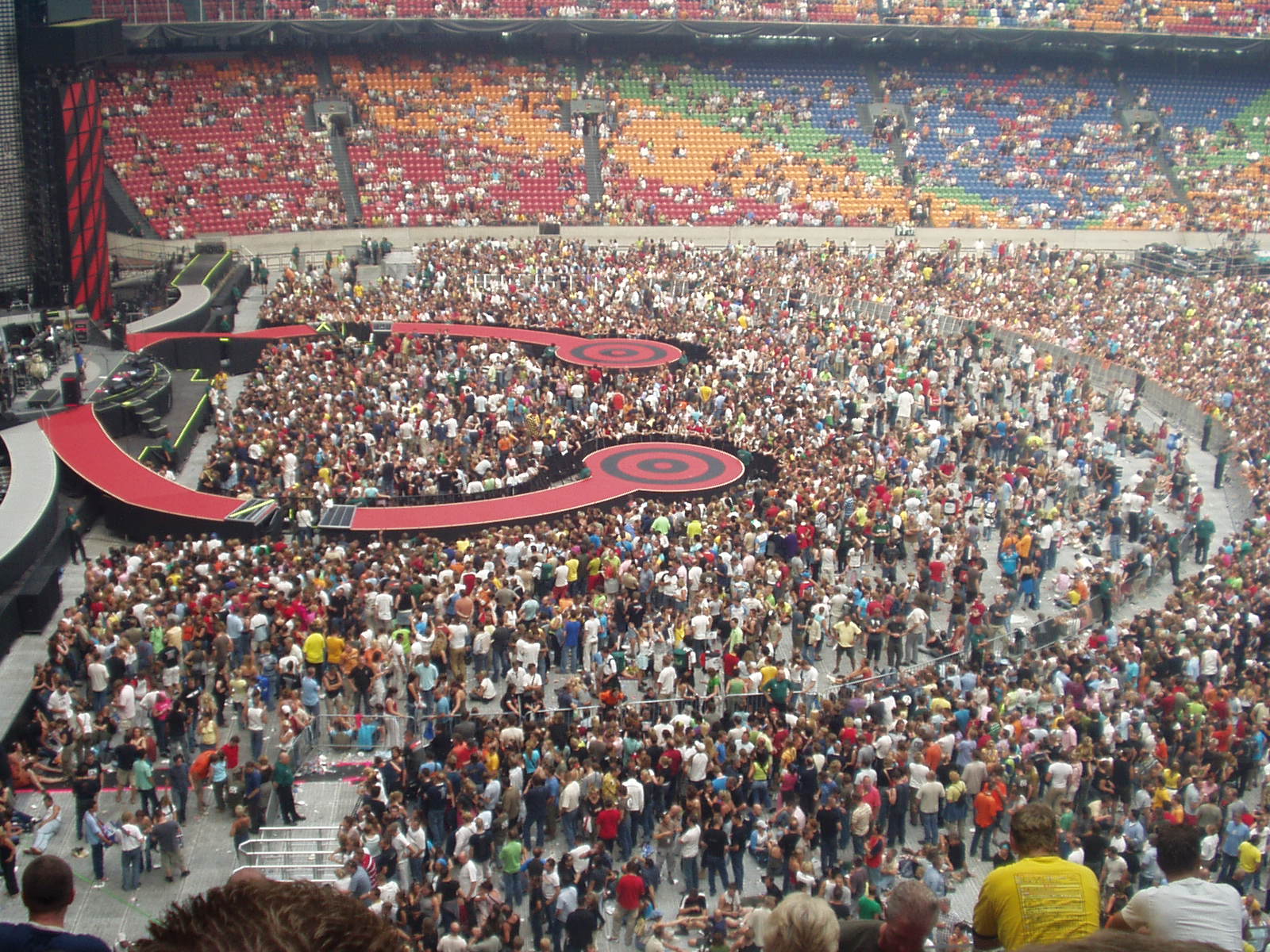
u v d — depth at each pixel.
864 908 18.02
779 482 39.84
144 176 72.62
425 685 26.11
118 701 24.12
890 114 89.25
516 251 70.19
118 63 77.94
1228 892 5.51
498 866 21.73
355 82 83.06
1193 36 87.50
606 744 22.97
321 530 35.62
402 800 21.77
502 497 39.81
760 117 87.94
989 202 84.12
